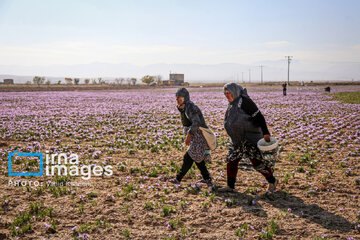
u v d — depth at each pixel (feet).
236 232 14.01
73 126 45.70
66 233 13.93
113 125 48.98
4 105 84.74
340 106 77.46
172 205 17.25
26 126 46.14
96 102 98.68
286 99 107.34
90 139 36.91
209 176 21.59
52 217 15.51
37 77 334.85
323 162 26.68
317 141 35.91
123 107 80.07
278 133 41.65
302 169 24.23
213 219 15.58
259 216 15.94
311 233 14.21
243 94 18.72
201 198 18.39
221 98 119.14
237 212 16.33
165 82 422.41
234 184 20.13
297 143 34.94
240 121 18.10
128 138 36.88
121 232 14.08
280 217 15.76
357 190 19.80
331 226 14.90
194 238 13.65
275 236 13.91
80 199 17.56
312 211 16.62
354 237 13.84
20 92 168.76
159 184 20.70
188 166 20.49
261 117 17.93
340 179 22.00
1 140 35.50
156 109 74.13
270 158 18.01
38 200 17.65
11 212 15.92
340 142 34.50
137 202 17.62
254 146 18.37
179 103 20.16
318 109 70.33
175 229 14.51
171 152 30.30
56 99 112.78
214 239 13.58
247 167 20.25
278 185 20.76
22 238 13.32
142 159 27.63
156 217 15.67
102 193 18.94
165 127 46.19
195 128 19.19
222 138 37.27
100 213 16.12
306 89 207.51
